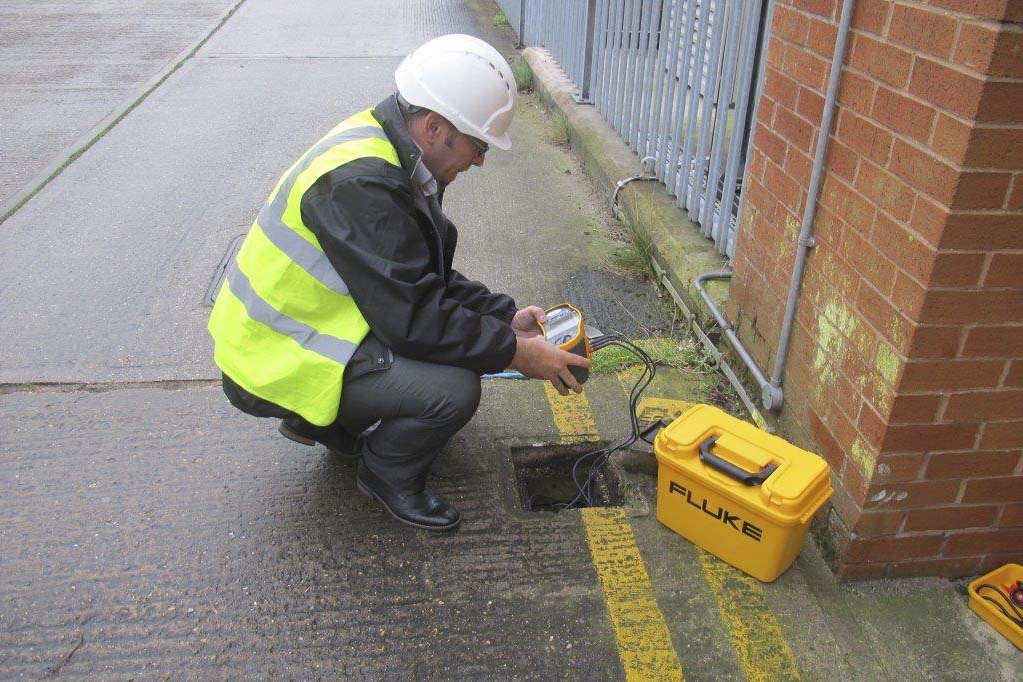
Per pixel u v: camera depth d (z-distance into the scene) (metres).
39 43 8.96
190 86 7.45
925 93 1.87
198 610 2.26
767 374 2.84
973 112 1.72
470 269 4.20
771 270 2.78
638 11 4.84
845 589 2.33
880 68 2.05
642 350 3.29
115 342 3.48
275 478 2.74
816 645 2.16
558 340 2.49
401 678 2.08
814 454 2.33
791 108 2.57
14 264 4.17
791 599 2.29
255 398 2.37
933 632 2.21
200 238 4.49
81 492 2.66
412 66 2.15
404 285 2.08
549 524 2.56
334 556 2.44
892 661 2.12
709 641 2.17
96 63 8.20
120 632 2.20
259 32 9.64
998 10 1.63
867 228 2.14
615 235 4.61
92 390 3.16
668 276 3.90
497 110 2.15
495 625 2.22
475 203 5.05
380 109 2.20
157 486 2.69
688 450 2.33
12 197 5.02
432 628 2.22
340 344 2.22
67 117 6.56
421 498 2.55
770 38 2.72
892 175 2.02
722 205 3.66
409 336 2.14
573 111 6.03
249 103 6.97
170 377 3.24
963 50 1.74
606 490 2.85
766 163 2.79
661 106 4.61
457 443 2.90
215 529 2.53
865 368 2.18
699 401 3.11
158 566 2.40
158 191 5.14
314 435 2.64
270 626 2.22
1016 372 2.03
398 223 2.08
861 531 2.24
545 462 2.95
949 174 1.80
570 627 2.22
